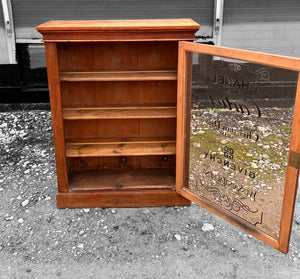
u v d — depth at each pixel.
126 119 3.34
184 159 3.05
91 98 3.22
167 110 3.10
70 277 2.46
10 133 4.76
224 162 2.74
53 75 2.84
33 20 5.45
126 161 3.59
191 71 2.75
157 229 2.94
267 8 5.59
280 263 2.57
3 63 5.59
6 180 3.66
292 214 2.35
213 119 2.72
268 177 2.45
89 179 3.40
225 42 5.77
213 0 5.50
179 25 2.68
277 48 5.82
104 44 3.06
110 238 2.84
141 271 2.51
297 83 2.10
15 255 2.66
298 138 2.17
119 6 5.46
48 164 3.98
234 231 2.91
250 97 2.40
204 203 2.99
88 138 3.34
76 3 5.41
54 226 2.98
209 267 2.54
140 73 2.99
